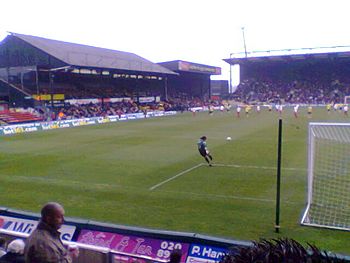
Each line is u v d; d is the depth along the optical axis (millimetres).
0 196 13672
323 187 13297
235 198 12875
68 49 56281
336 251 8477
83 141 28656
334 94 78875
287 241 1815
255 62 85625
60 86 58906
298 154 21047
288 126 36812
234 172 16953
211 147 24516
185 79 86938
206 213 11414
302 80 86625
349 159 16469
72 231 8234
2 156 22328
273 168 17578
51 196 13602
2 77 53500
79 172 17531
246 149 23312
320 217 10672
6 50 52094
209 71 85625
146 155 21828
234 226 10266
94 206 12328
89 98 59281
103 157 21375
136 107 64000
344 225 10023
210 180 15539
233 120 45906
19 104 50844
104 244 7805
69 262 4277
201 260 6902
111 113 56125
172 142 27250
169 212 11586
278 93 84438
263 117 49531
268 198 12766
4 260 4902
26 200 13133
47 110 48250
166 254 7238
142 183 15266
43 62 50281
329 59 78938
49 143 27859
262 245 1815
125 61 62406
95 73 60531
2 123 41969
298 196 12836
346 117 46062
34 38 54625
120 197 13312
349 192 12664
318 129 14281
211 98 90375
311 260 1685
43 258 4027
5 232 6484
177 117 53781
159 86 79938
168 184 15016
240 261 1787
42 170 18125
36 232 4188
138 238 7613
